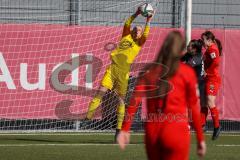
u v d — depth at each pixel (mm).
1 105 55625
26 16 57062
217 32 58156
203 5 59250
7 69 55594
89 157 41219
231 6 59750
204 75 51125
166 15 58125
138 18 58188
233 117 58375
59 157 41062
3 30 55500
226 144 49594
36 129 57406
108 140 51438
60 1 57406
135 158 41062
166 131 24734
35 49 55875
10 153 42594
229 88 58219
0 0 56656
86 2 57562
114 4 57812
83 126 57750
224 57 58156
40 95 56062
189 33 52906
